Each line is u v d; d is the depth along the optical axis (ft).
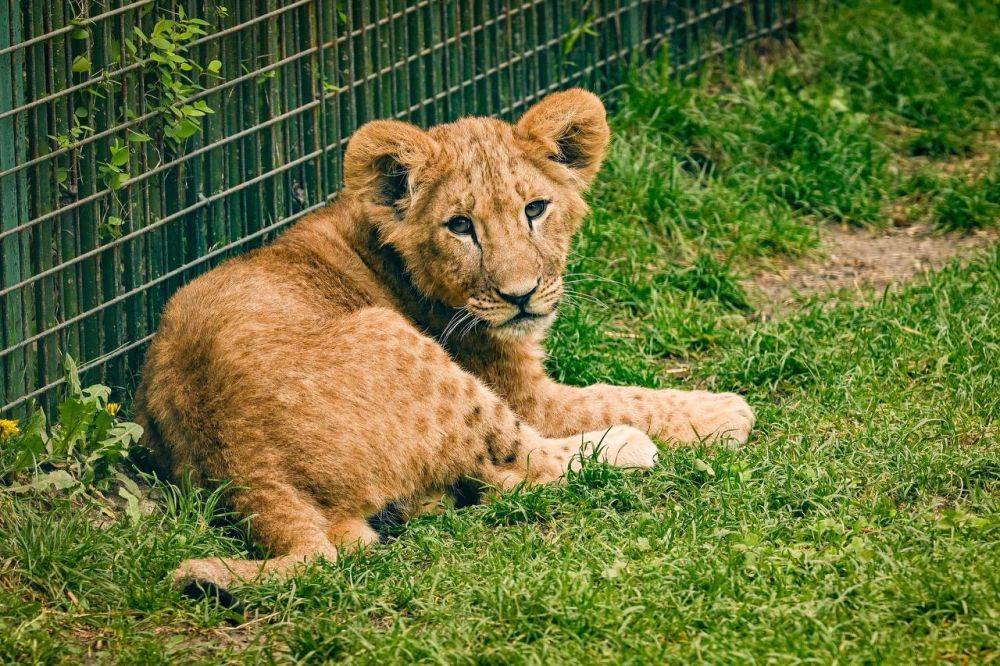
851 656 22.90
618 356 37.83
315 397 29.09
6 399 30.89
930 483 29.04
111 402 33.47
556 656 23.50
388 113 41.37
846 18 55.93
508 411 31.73
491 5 44.62
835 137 48.19
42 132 30.96
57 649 24.40
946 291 38.52
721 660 22.93
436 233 32.48
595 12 48.49
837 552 26.13
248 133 35.76
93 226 32.35
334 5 38.09
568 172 33.94
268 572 26.63
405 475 29.91
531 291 32.48
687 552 26.61
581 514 28.96
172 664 24.18
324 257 33.19
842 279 42.50
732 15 53.31
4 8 29.53
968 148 50.19
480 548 28.37
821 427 32.91
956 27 56.49
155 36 32.12
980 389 32.91
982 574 24.59
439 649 23.71
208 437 29.45
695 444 32.22
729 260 42.24
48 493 29.60
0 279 30.35
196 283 32.35
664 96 48.11
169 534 28.22
